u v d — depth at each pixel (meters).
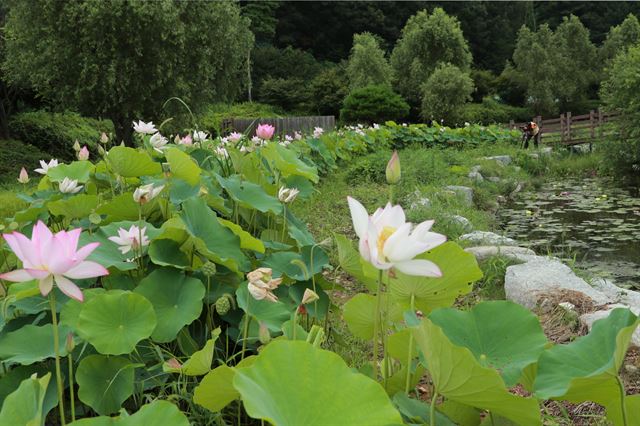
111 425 1.21
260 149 3.91
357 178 8.77
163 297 2.04
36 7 13.09
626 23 36.34
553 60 35.00
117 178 3.04
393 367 1.87
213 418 1.81
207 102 15.78
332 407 1.06
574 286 3.58
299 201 6.14
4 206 6.08
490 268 4.19
